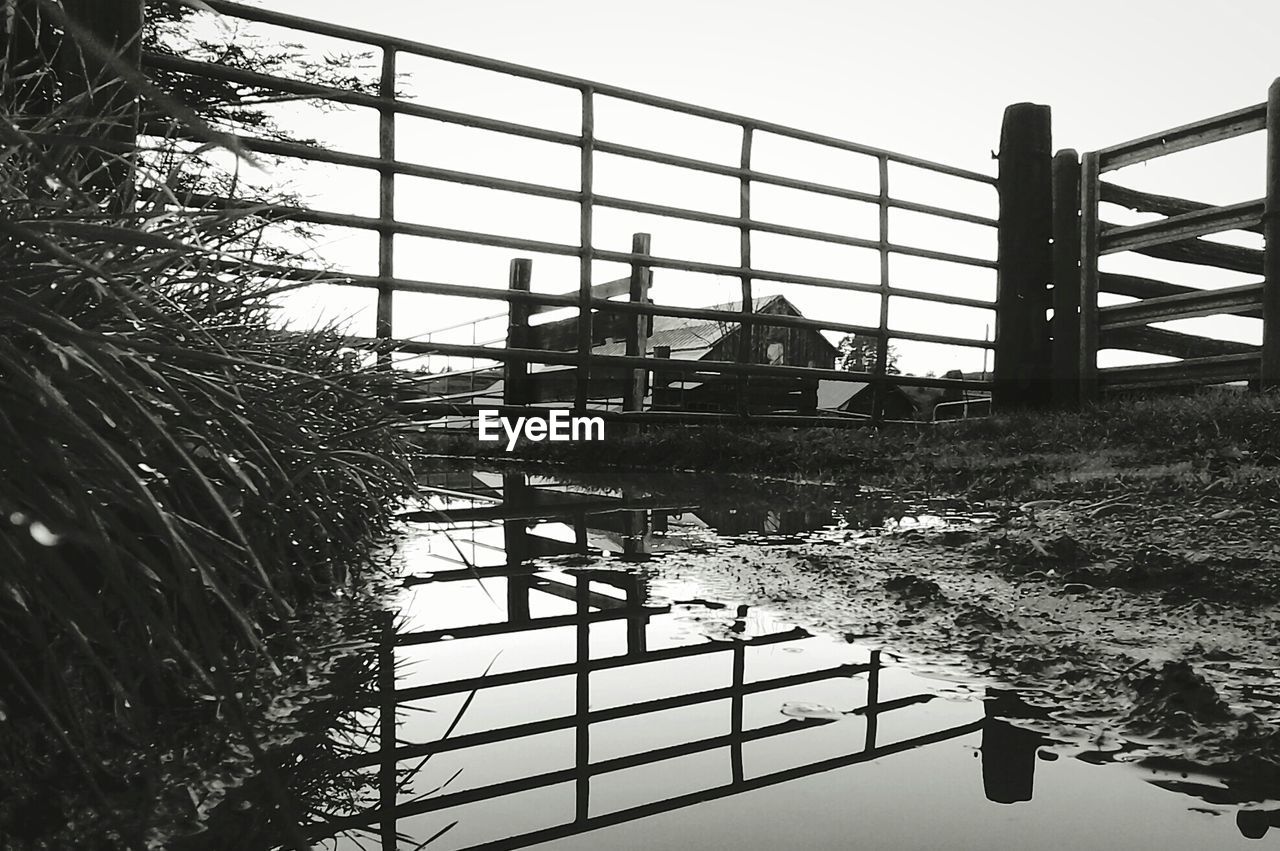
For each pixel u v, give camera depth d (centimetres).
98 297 108
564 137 525
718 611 174
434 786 89
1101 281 661
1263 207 549
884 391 658
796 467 494
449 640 150
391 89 464
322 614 166
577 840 76
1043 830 78
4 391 83
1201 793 87
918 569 214
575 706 116
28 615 81
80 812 82
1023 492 346
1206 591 182
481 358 518
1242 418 396
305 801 85
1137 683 121
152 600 111
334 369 237
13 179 108
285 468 150
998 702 118
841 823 80
